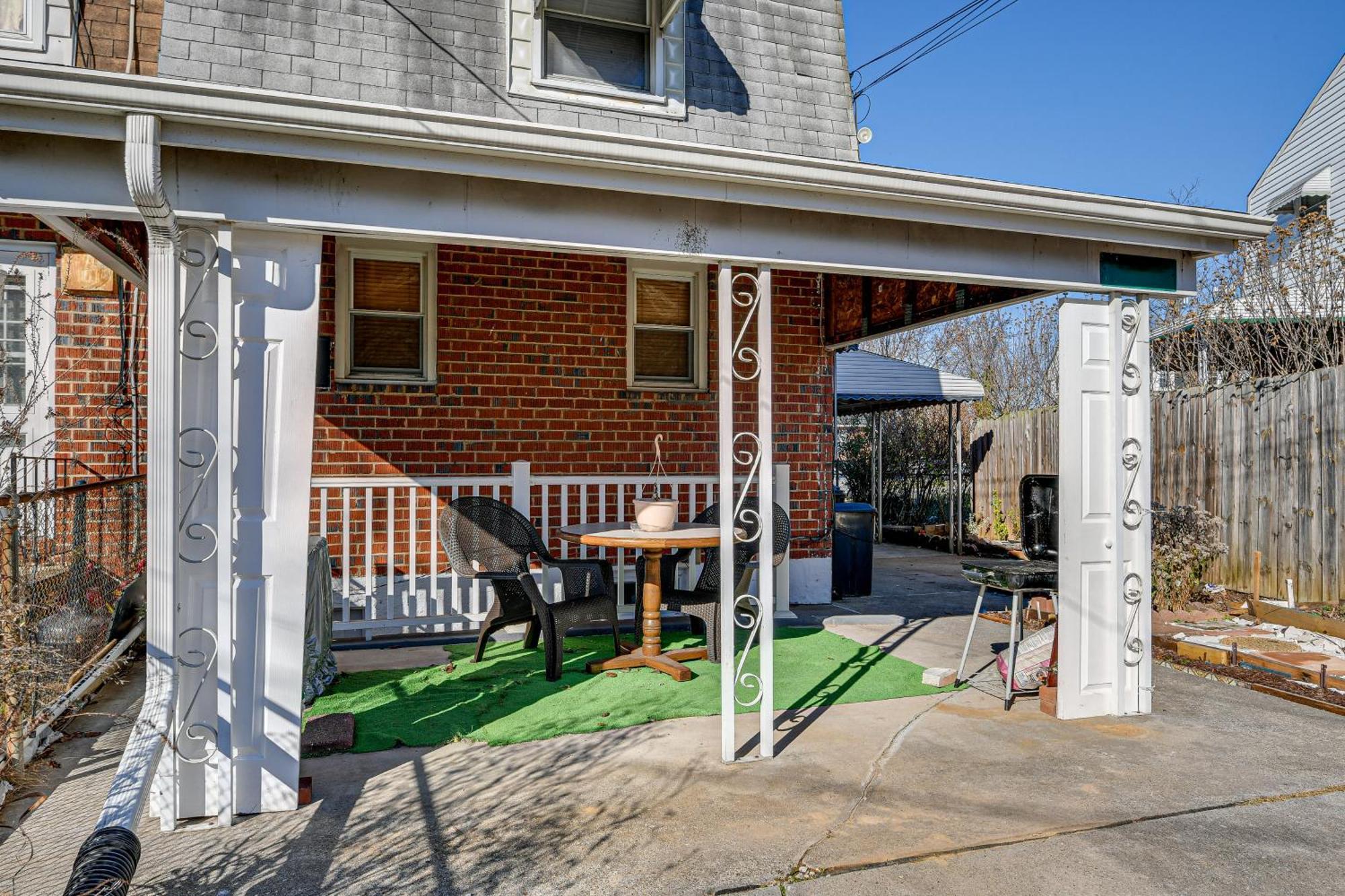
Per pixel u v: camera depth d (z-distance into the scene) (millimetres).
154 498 3207
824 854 3156
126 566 5992
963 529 14609
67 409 6617
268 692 3521
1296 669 5719
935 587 9953
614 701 5113
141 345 6785
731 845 3223
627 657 5887
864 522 9211
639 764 4090
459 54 4801
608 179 3758
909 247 4527
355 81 4449
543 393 7812
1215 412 8742
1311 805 3658
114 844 2172
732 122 5613
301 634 3561
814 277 8727
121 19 4707
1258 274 11188
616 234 3947
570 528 6250
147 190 3010
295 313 3541
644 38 5570
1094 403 5008
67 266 6602
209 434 3443
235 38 4199
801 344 8695
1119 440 5008
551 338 7840
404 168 3473
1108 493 5020
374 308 7449
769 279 4266
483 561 5617
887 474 16531
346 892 2857
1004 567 5309
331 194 3486
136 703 4941
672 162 3729
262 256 3504
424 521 7410
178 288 3312
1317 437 7543
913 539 14867
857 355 12273
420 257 7547
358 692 5293
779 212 4258
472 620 6738
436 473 7473
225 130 3221
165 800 3318
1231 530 8492
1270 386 8070
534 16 5039
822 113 5961
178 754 3363
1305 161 16500
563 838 3277
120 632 5543
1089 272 4934
